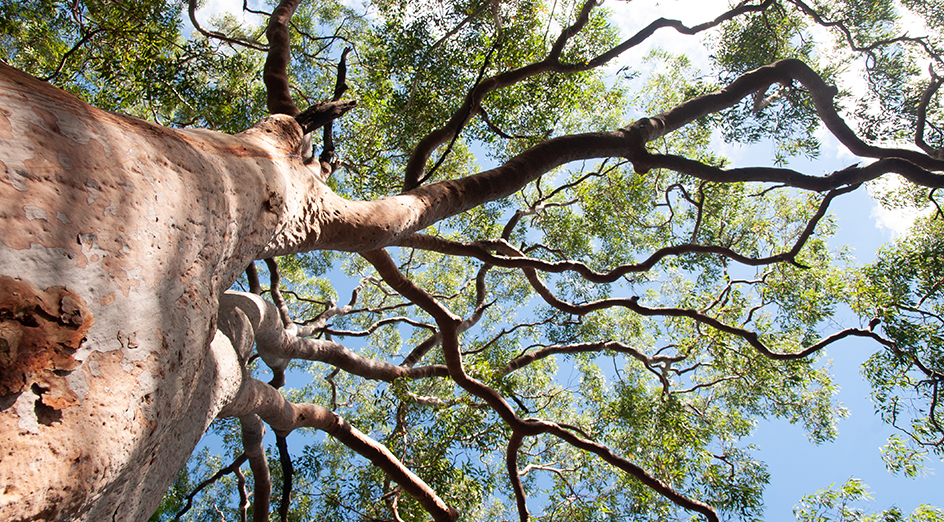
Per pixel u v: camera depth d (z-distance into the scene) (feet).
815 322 28.84
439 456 20.27
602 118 33.24
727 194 31.42
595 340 35.73
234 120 23.50
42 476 2.90
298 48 29.55
